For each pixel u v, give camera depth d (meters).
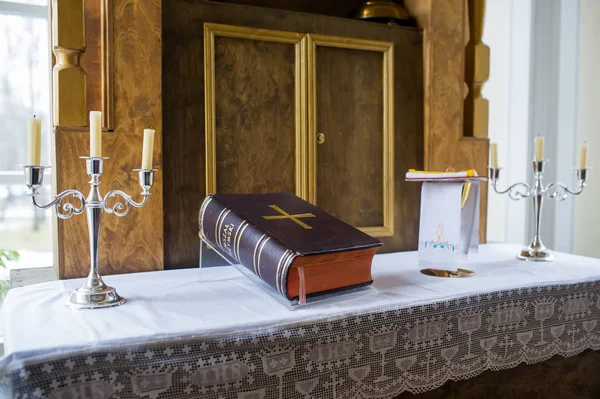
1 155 2.18
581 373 1.32
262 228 1.07
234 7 1.44
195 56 1.39
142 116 1.31
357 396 0.98
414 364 1.04
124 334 0.81
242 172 1.47
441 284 1.19
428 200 1.34
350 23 1.61
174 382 0.82
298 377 0.92
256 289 1.14
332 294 1.05
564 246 2.54
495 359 1.14
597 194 2.44
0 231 2.19
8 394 0.74
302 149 1.53
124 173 1.30
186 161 1.39
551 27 2.56
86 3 1.33
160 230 1.34
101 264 1.29
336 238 1.08
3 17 2.16
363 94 1.64
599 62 2.41
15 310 0.96
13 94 2.19
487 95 2.83
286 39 1.50
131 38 1.30
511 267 1.40
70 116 1.24
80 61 1.33
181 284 1.18
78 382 0.76
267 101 1.50
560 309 1.24
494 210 2.82
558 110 2.55
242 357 0.87
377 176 1.67
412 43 1.71
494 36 2.78
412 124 1.72
